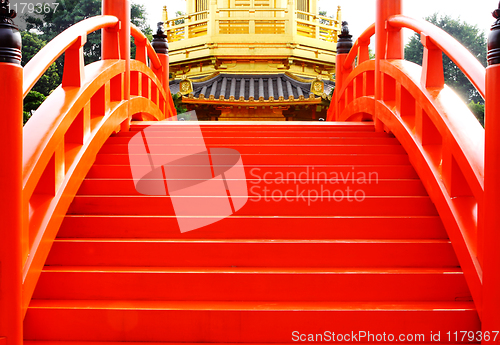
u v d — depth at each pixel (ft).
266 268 9.93
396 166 13.58
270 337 8.59
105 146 15.10
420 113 12.91
